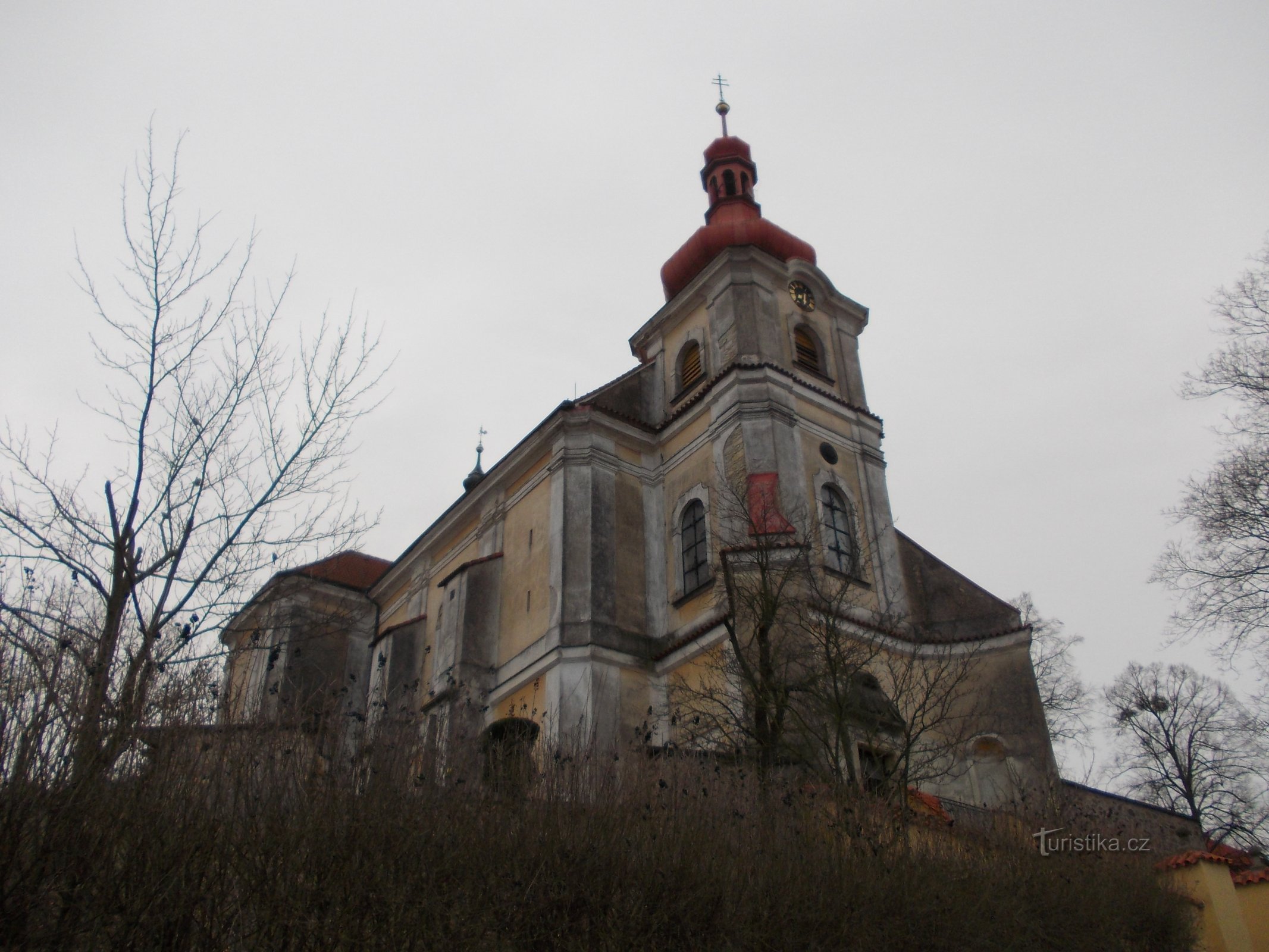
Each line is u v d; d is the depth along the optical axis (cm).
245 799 975
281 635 1656
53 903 820
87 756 903
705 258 3203
